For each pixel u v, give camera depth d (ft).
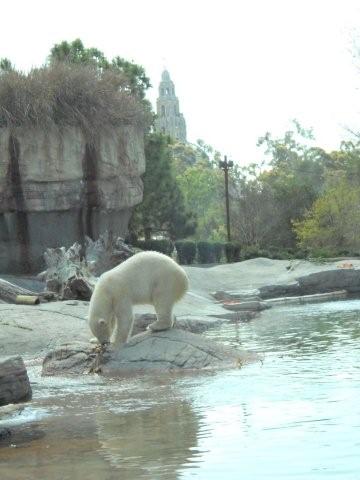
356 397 24.93
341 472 16.35
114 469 18.03
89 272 78.79
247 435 20.57
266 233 160.25
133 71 136.26
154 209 142.00
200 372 34.24
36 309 53.67
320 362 34.45
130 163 108.99
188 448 19.62
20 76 101.65
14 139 97.71
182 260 132.67
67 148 100.22
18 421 25.70
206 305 71.31
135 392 30.22
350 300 80.12
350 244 137.08
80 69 107.45
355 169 182.39
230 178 233.14
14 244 98.78
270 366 34.35
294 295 90.94
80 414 26.30
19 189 98.58
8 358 29.12
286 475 16.42
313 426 20.98
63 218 101.50
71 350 37.99
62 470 18.38
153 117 138.72
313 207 146.82
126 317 37.88
